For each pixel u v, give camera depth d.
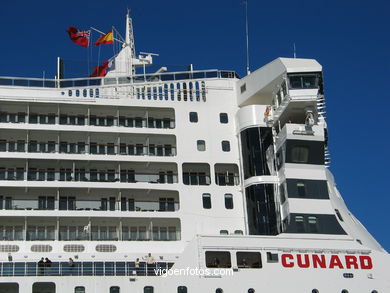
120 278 42.00
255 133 49.62
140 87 50.69
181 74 52.03
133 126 50.28
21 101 48.34
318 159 48.03
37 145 48.66
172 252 45.84
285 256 44.53
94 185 46.56
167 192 48.97
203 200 48.25
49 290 42.25
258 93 50.38
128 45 55.59
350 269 45.16
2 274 42.47
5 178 47.28
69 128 48.16
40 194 47.34
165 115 51.19
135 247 45.50
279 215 47.44
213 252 43.56
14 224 46.19
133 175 49.12
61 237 46.47
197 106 51.03
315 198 47.09
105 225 47.31
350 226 48.06
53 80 50.03
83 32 56.03
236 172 50.28
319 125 48.16
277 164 48.84
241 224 48.22
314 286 44.28
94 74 54.53
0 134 48.34
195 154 49.53
